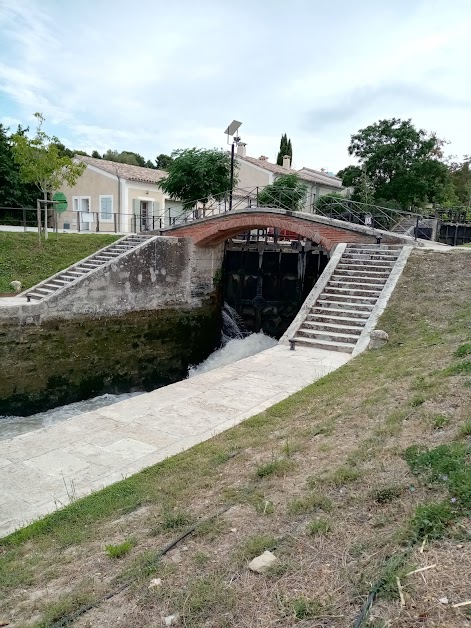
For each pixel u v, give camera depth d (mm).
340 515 3836
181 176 25609
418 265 13602
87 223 28828
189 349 19812
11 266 18062
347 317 12180
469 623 2469
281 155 49812
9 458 6102
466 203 40594
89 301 15852
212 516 4234
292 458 5305
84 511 4766
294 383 8812
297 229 17203
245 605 2975
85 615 3188
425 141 33656
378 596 2793
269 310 20453
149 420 7262
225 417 7312
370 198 31641
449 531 3256
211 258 20484
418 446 4691
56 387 15156
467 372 6648
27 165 20234
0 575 3918
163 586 3330
